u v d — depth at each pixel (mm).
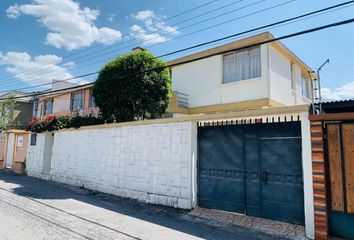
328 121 6121
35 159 15633
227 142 7980
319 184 6039
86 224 6738
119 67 12906
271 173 7074
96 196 10398
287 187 6777
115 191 10602
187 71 16984
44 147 15078
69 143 13273
